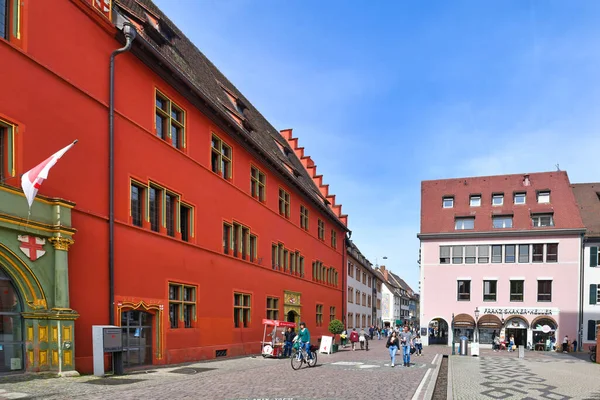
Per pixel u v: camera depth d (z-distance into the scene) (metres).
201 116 20.47
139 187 16.42
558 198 46.84
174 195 18.28
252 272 25.28
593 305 42.66
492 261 45.78
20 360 11.17
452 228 47.69
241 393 10.74
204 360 19.44
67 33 13.39
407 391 12.03
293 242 32.66
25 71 11.92
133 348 15.35
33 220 11.45
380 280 79.00
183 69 20.52
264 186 27.89
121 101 15.51
